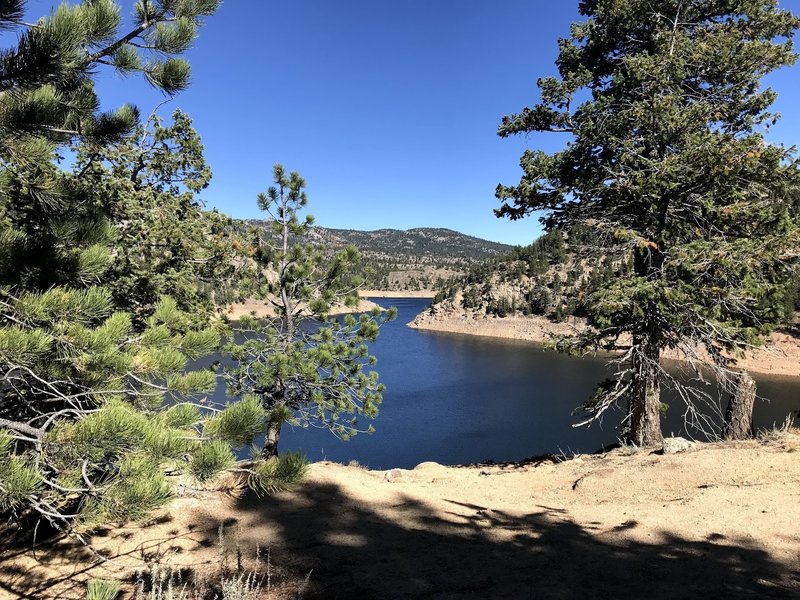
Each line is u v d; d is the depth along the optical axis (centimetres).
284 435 3806
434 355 8288
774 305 1037
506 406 4797
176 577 495
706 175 975
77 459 312
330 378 1062
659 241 1098
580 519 668
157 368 378
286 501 722
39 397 463
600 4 1249
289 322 1103
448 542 598
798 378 5203
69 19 344
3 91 368
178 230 1229
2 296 400
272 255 1124
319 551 566
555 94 1207
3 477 273
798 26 1152
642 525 603
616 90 1155
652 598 417
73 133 472
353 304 1126
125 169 1324
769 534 526
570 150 1193
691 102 1138
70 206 496
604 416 4366
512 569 505
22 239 419
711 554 495
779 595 404
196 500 679
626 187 1060
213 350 432
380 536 618
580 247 1272
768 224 985
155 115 1424
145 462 307
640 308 1021
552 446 3659
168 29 456
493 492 879
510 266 13350
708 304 1032
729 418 1094
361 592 467
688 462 819
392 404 4872
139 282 991
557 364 7312
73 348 357
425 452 3506
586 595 432
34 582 494
